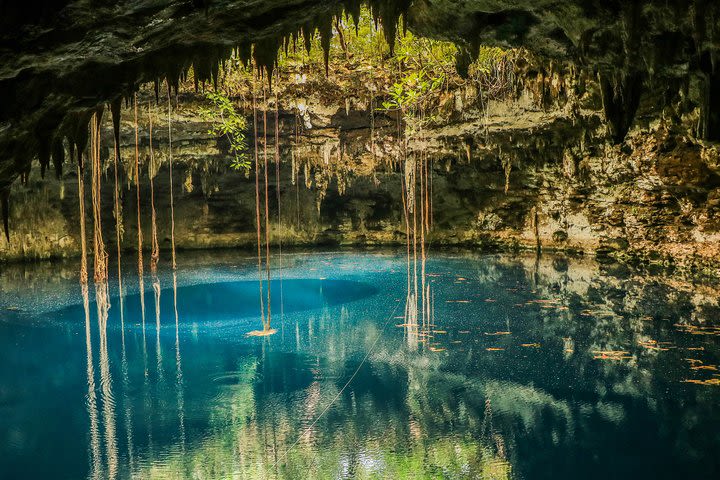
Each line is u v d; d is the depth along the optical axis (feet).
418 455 18.79
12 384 25.57
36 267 58.03
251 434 20.51
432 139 56.34
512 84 47.65
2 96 15.83
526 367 26.18
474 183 65.98
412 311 37.17
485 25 25.39
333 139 61.41
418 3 24.91
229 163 64.80
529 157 57.57
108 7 14.33
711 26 20.86
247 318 36.81
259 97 55.42
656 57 23.65
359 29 48.67
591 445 19.06
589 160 52.54
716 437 19.22
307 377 25.89
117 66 18.40
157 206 70.64
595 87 41.68
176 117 53.52
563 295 40.01
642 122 45.29
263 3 17.78
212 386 25.00
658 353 27.07
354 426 20.97
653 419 20.67
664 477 17.03
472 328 32.83
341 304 39.99
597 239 55.31
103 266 32.45
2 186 19.49
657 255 49.52
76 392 24.54
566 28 23.81
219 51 21.26
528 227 62.75
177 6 15.76
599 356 27.12
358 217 74.59
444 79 51.29
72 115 19.21
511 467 17.90
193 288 46.80
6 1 12.92
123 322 36.11
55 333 33.71
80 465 18.45
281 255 66.13
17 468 18.25
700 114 24.85
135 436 20.45
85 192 65.05
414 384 24.72
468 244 68.64
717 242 44.78
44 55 15.03
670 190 47.44
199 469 18.10
